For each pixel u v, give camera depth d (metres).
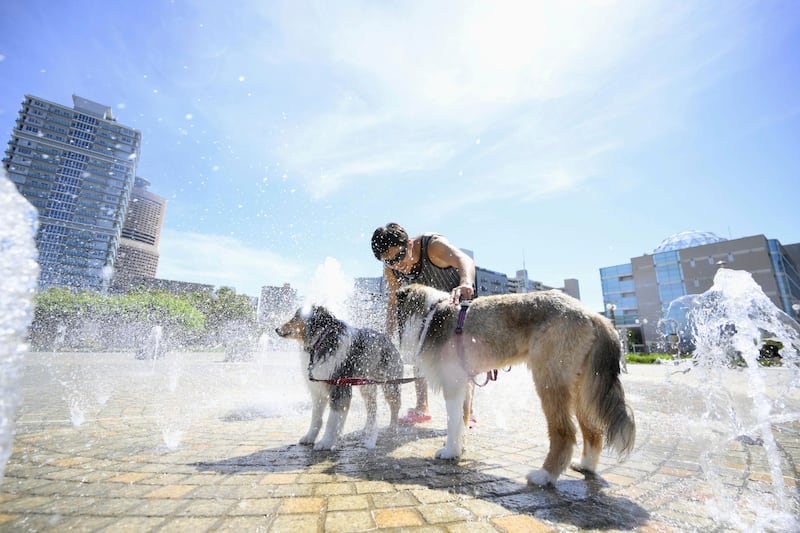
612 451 2.16
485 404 4.92
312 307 2.85
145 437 2.68
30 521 1.34
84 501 1.53
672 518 1.49
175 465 2.04
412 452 2.47
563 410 2.02
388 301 3.22
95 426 3.04
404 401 5.17
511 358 2.34
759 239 46.25
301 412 3.87
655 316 53.88
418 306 2.77
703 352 3.05
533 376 2.17
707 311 2.85
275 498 1.60
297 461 2.17
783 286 44.19
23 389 5.29
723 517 1.50
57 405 4.03
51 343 16.81
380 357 2.97
